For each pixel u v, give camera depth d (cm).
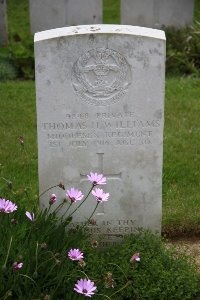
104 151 225
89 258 219
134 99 219
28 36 491
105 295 196
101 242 236
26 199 259
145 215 234
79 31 213
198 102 389
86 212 232
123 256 222
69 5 510
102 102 219
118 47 212
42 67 214
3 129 348
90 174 220
